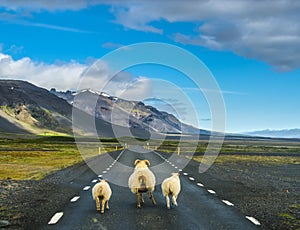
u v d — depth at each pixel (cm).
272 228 1003
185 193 1627
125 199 1470
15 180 2077
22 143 12200
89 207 1289
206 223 1055
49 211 1207
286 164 3653
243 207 1303
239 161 3997
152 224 1040
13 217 1105
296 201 1441
